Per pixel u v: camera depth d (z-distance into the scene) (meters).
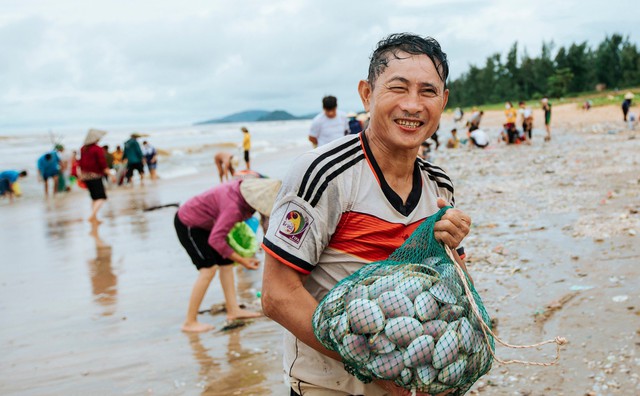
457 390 2.36
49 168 22.17
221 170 18.92
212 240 6.23
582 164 16.62
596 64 103.50
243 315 6.84
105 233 13.20
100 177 14.93
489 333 2.30
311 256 2.34
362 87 2.55
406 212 2.42
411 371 2.12
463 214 2.29
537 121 46.09
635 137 25.02
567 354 4.76
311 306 2.31
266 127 138.62
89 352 6.14
